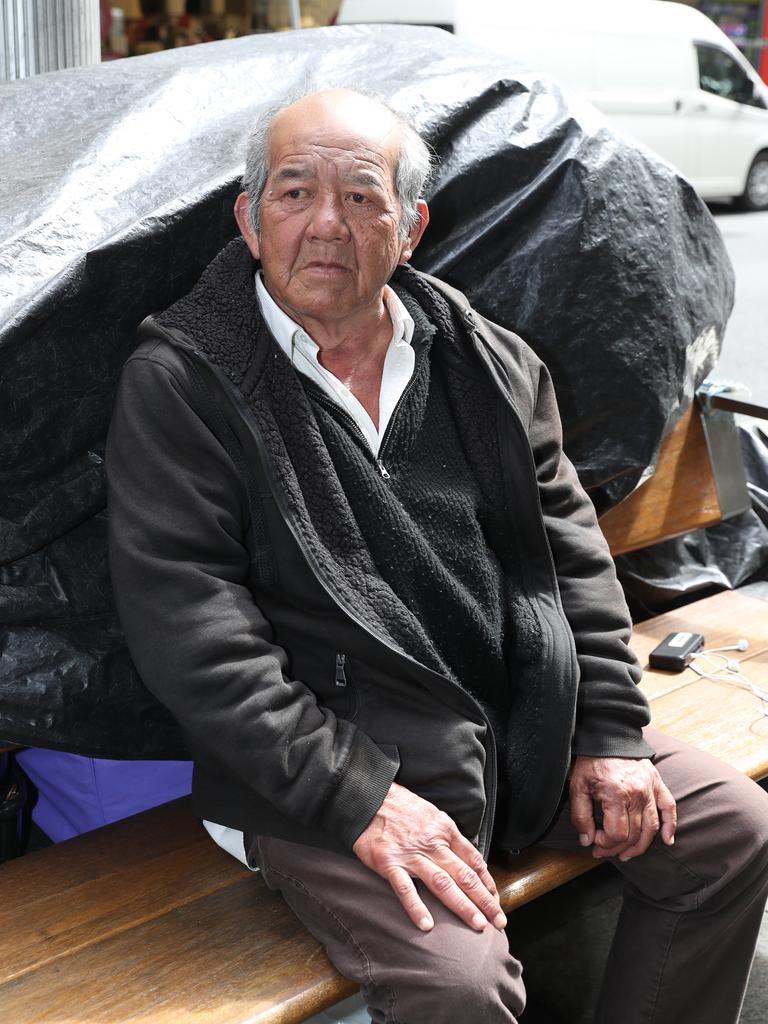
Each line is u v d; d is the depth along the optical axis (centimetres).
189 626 154
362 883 157
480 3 877
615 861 181
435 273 218
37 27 298
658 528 277
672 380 240
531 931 233
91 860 183
